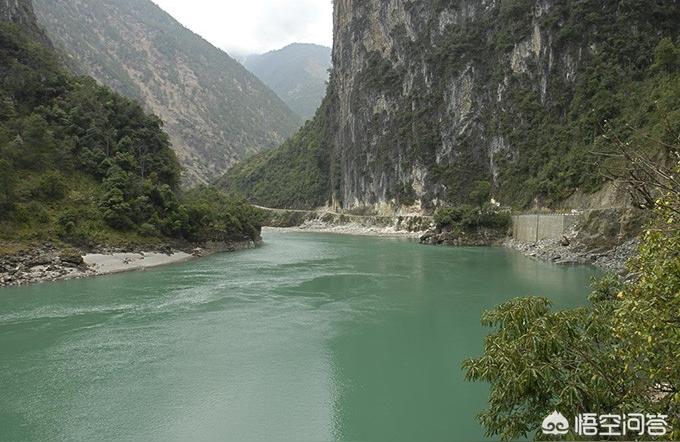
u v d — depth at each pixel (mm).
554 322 10609
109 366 22156
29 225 47219
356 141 129875
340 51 143750
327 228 127125
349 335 26625
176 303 33938
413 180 108625
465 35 100875
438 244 78688
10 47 64125
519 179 82625
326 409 18203
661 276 8312
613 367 9523
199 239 65125
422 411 18031
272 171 175875
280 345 25031
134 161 63156
